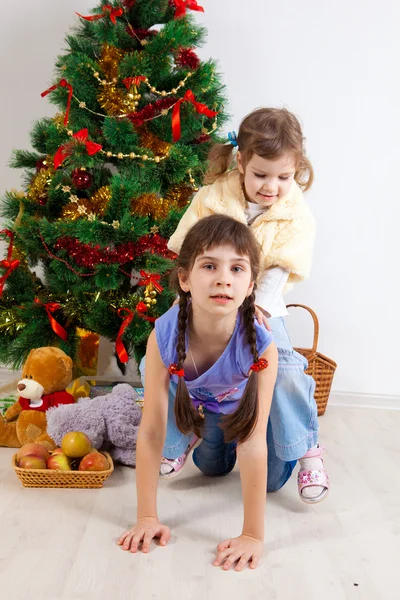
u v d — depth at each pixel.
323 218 2.50
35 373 1.87
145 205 2.15
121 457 1.79
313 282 2.53
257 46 2.44
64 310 2.15
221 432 1.61
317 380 2.30
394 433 2.21
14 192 2.25
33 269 2.50
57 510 1.49
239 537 1.34
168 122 2.13
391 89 2.44
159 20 2.19
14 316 2.11
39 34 2.45
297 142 1.59
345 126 2.46
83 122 2.08
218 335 1.31
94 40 2.22
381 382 2.56
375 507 1.59
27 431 1.85
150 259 2.06
